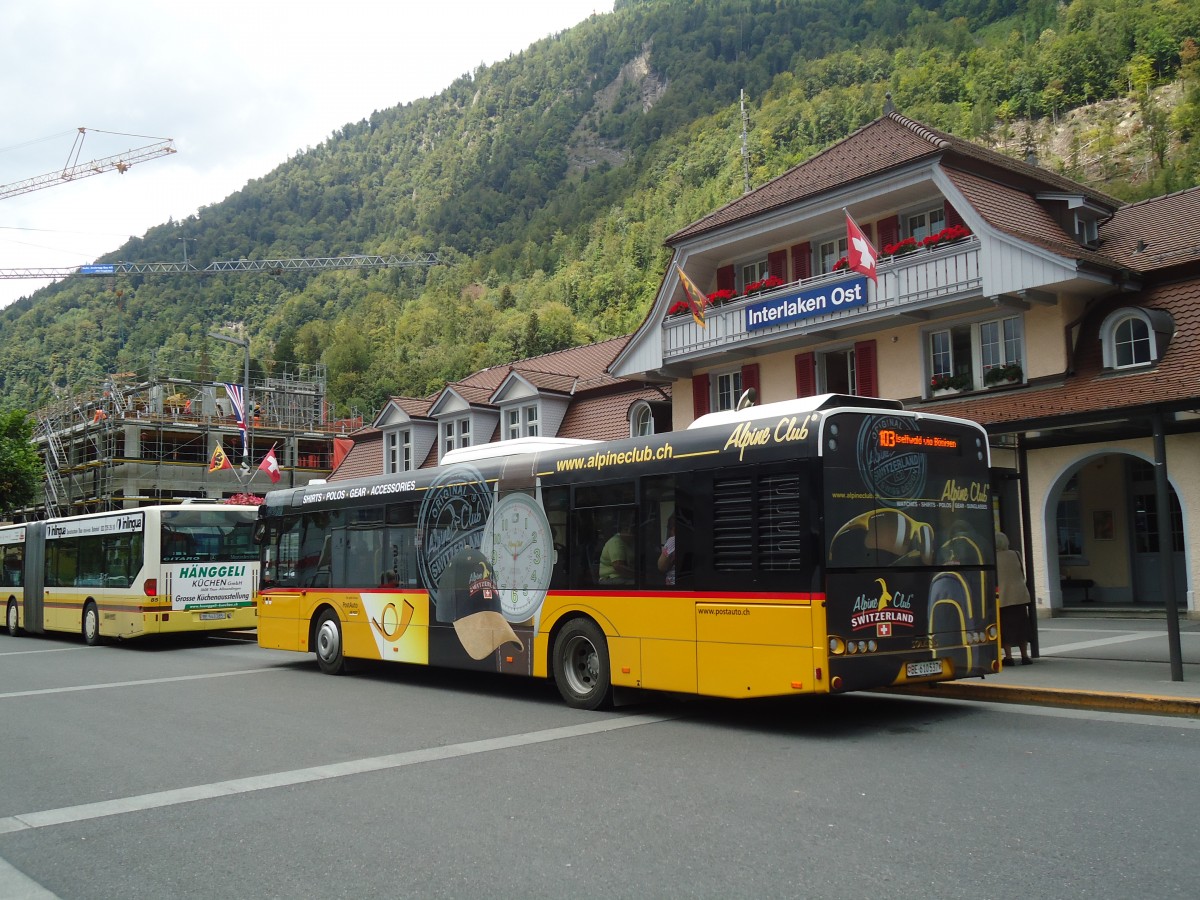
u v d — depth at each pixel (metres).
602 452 11.68
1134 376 18.22
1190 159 111.69
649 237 149.50
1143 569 22.94
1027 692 11.05
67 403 66.69
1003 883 5.17
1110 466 23.56
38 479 43.28
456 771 8.23
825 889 5.15
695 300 24.78
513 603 12.68
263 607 17.56
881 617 9.66
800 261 24.67
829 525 9.38
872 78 188.88
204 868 5.86
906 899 4.97
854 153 23.80
